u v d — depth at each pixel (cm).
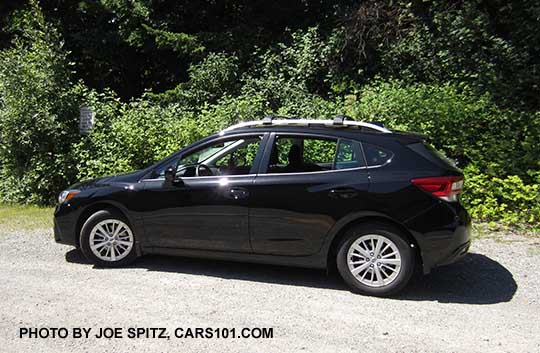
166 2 1470
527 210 754
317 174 507
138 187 564
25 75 969
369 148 502
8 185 1007
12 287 511
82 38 1426
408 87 1001
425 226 470
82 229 578
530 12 1051
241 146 560
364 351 378
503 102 1009
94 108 1005
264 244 518
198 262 597
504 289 508
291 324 425
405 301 476
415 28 1178
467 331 412
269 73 1220
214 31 1461
